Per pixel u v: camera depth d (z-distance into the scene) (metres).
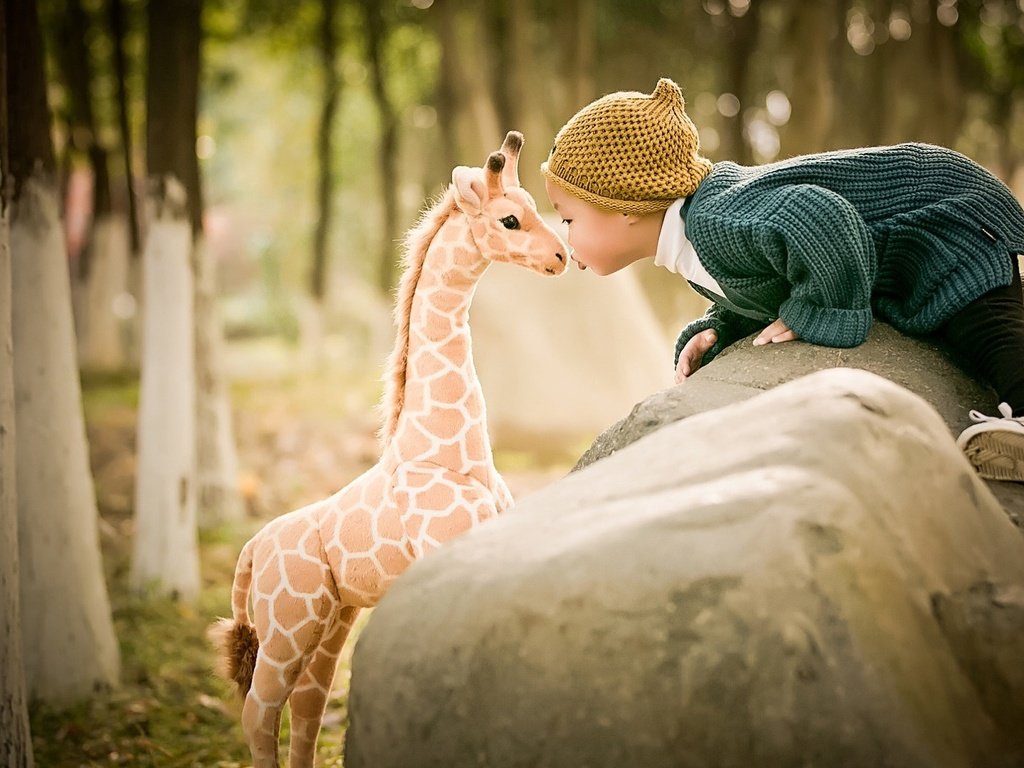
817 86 12.48
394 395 3.51
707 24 17.67
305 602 3.34
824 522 2.05
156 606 6.88
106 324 18.09
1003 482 2.64
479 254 3.37
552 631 2.10
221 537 8.58
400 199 21.61
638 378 10.99
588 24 14.26
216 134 26.64
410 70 19.91
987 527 2.28
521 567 2.18
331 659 3.57
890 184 2.93
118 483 10.80
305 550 3.37
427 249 3.46
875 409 2.26
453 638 2.17
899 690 1.97
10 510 3.93
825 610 1.99
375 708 2.22
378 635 2.27
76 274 22.66
